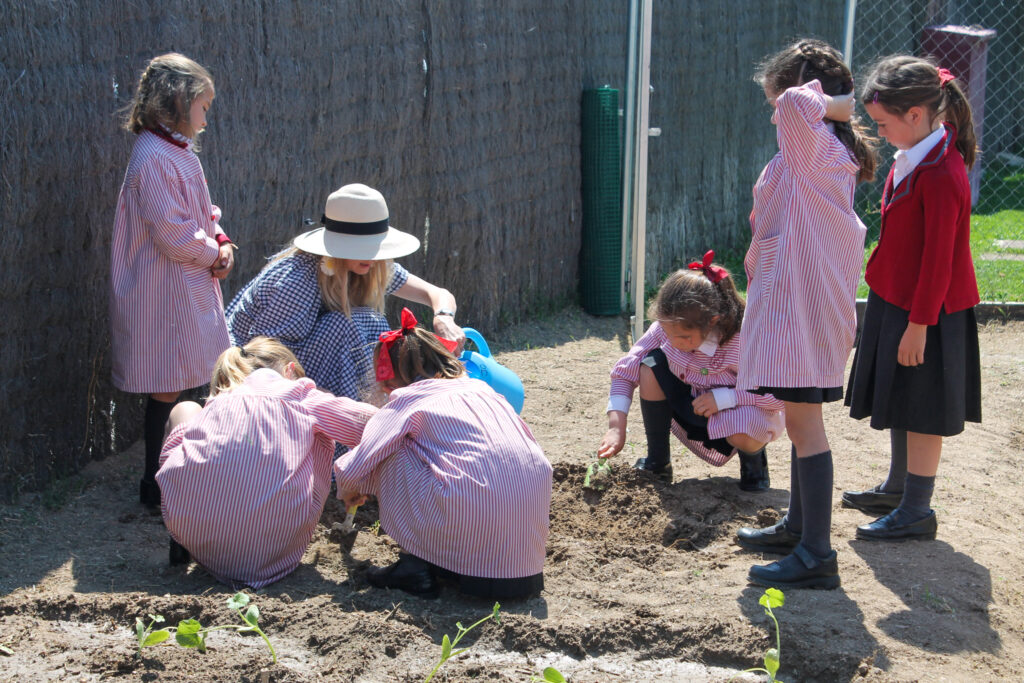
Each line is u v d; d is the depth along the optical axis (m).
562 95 7.73
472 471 3.39
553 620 3.34
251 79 5.39
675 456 5.10
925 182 3.64
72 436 4.62
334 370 4.39
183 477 3.44
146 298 4.18
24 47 4.12
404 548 3.52
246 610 3.26
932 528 3.99
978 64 12.06
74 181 4.46
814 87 3.40
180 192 4.17
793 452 3.82
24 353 4.29
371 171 6.30
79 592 3.48
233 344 4.48
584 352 7.07
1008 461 5.05
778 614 3.36
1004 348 7.03
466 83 6.87
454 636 3.27
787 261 3.45
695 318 4.14
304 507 3.56
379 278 4.57
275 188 5.64
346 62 5.98
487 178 7.15
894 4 11.70
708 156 9.55
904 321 3.80
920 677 3.01
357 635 3.17
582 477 4.58
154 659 2.99
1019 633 3.35
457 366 3.77
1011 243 10.55
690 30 8.95
